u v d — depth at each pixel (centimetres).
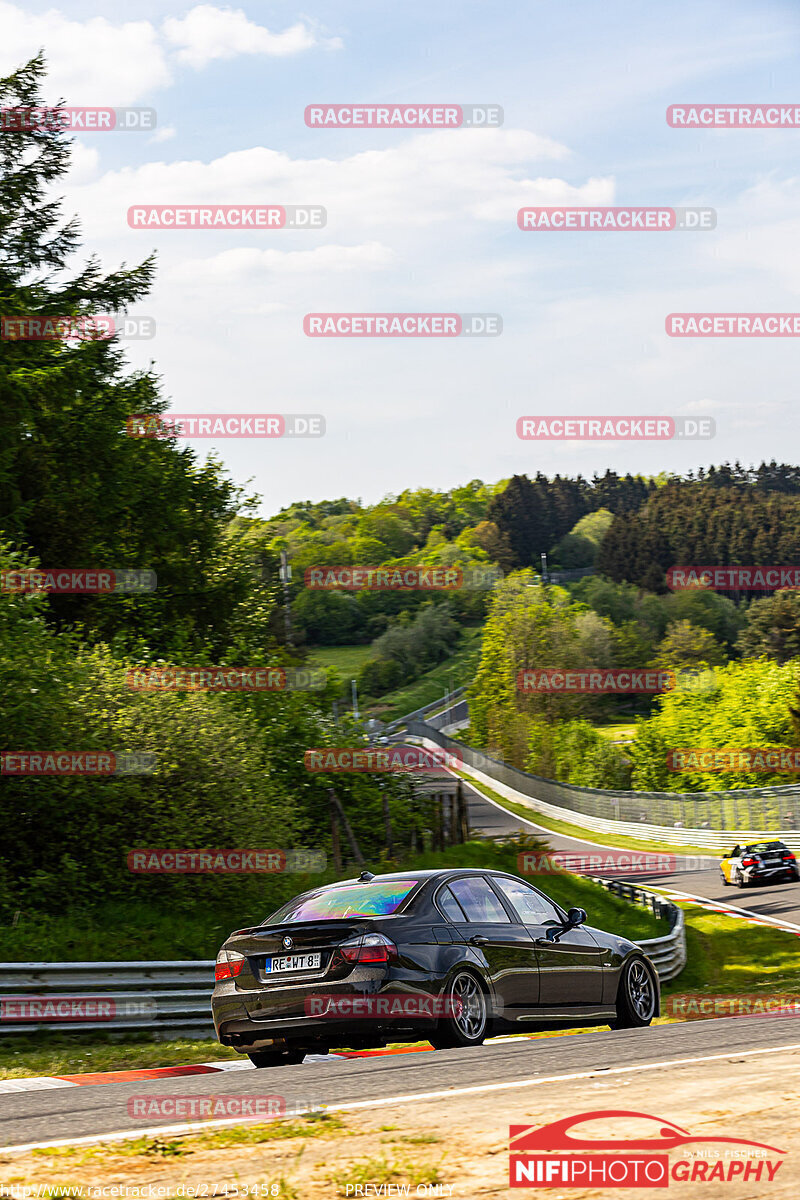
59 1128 827
